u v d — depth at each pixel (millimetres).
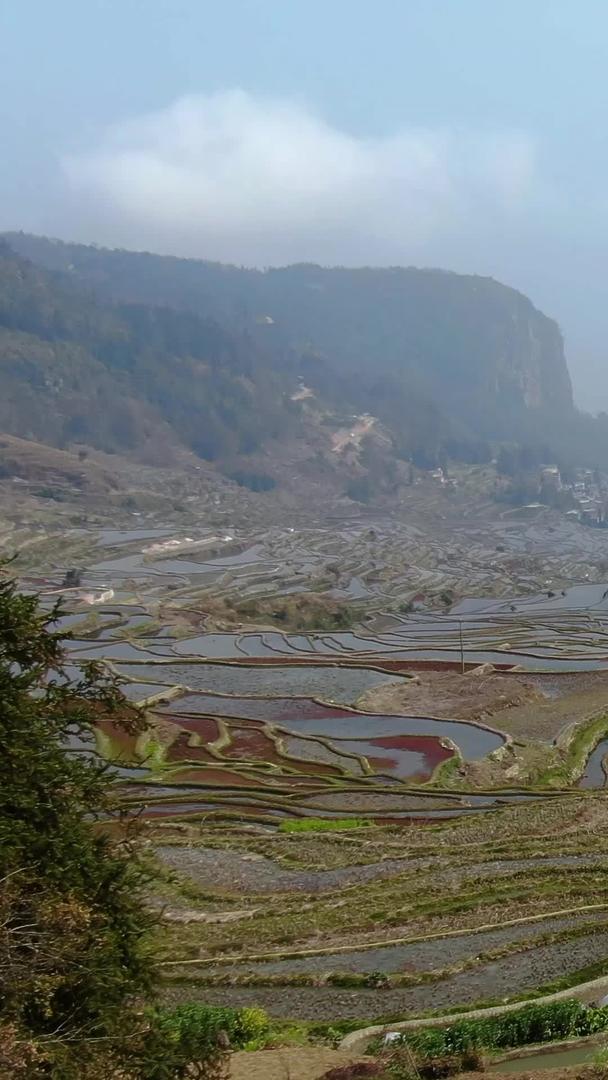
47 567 155875
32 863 16156
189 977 29297
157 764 59625
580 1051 22906
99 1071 14852
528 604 157375
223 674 89000
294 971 29672
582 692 82688
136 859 19062
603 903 34188
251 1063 22438
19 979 14648
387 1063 22422
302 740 66875
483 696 79000
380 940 31938
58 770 17594
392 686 82750
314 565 184250
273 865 40969
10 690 17531
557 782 60156
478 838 43719
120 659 94250
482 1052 22875
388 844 43125
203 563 179500
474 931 32156
